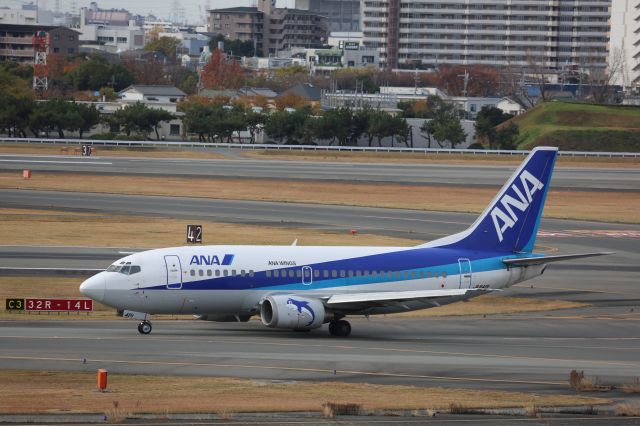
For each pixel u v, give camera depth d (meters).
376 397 167.75
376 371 192.50
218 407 155.00
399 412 156.88
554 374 195.50
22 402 154.12
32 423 142.38
